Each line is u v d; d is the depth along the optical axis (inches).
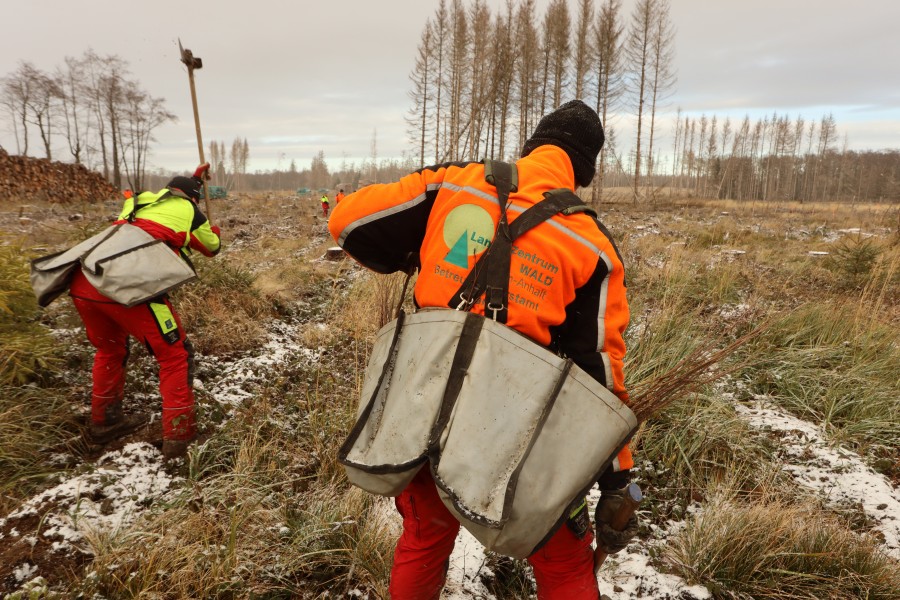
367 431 57.8
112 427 128.4
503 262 54.9
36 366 144.7
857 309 211.3
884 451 138.3
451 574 92.6
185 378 122.6
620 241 410.9
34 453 117.7
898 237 439.2
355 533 98.3
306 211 961.5
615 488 62.3
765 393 163.8
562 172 63.2
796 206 1434.5
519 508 49.3
